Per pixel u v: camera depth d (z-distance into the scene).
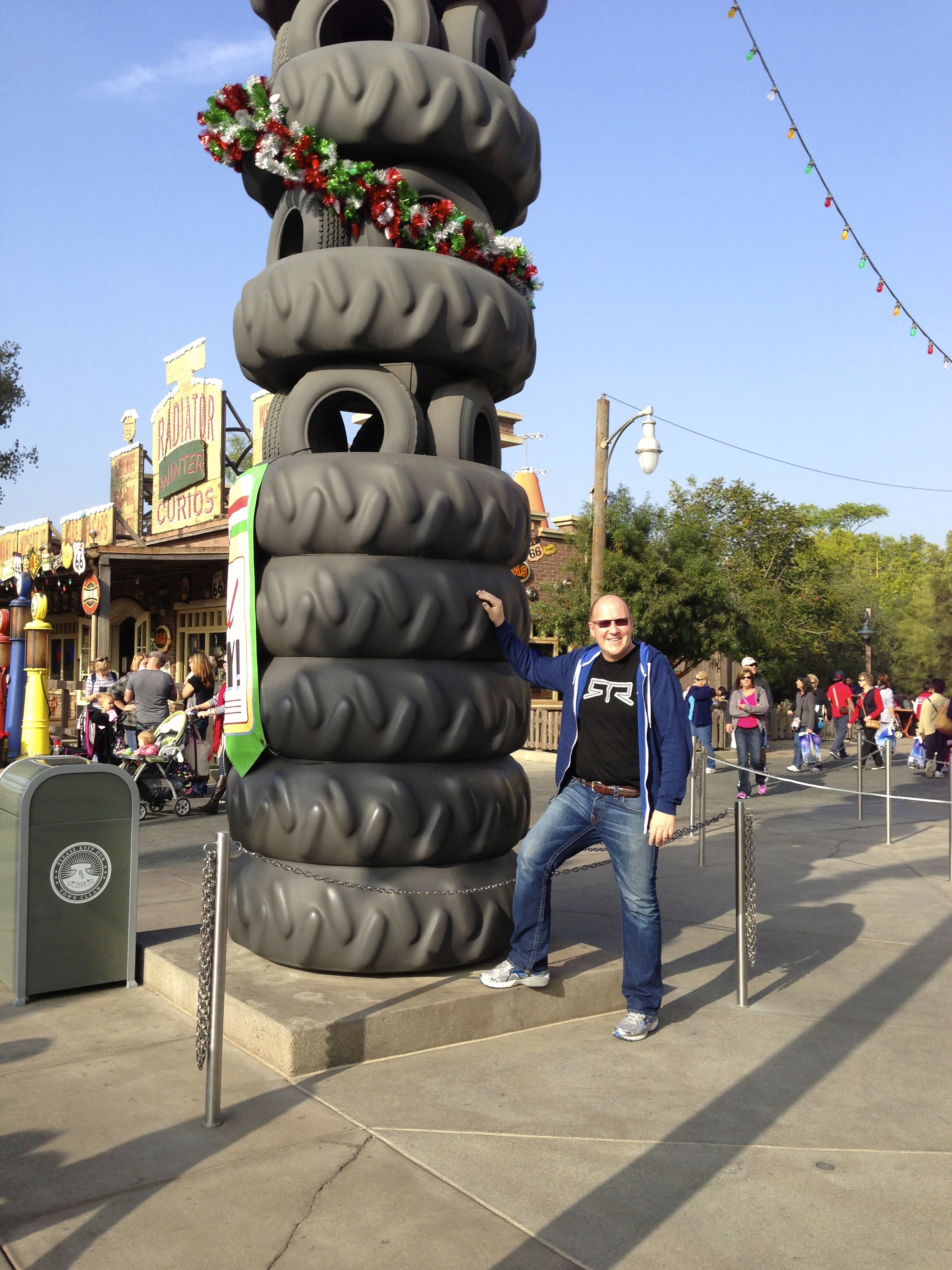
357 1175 3.12
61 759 5.02
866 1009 4.90
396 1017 4.09
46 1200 2.96
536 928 4.40
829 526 72.12
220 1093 3.46
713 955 5.85
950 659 47.62
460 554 4.60
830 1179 3.18
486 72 5.01
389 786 4.42
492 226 5.23
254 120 4.70
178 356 19.64
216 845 3.56
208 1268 2.64
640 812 4.34
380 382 4.72
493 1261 2.69
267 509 4.62
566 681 4.52
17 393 30.19
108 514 19.45
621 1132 3.47
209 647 20.50
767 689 13.75
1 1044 4.20
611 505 20.47
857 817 11.80
